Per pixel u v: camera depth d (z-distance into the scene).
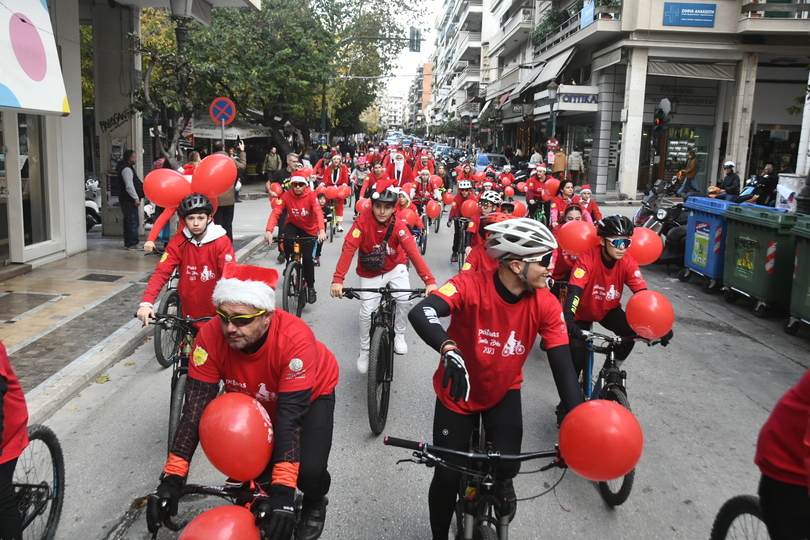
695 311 8.84
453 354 2.59
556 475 4.30
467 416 3.09
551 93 26.20
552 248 2.77
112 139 12.95
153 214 13.50
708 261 9.82
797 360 6.82
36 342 6.31
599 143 27.11
